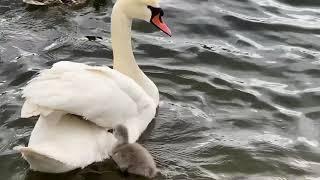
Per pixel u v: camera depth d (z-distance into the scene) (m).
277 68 11.05
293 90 10.41
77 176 7.88
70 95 7.63
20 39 11.64
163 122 9.35
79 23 12.52
